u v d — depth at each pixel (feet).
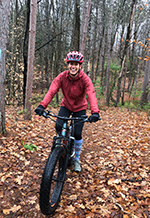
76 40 36.32
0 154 11.12
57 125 8.59
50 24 55.77
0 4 11.78
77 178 9.75
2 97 13.16
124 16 61.82
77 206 7.47
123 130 20.08
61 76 8.45
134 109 38.73
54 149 6.73
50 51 60.64
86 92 8.26
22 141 12.98
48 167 5.97
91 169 10.75
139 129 19.90
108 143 15.93
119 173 10.10
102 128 22.22
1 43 12.25
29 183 8.89
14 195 7.95
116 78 53.72
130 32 41.78
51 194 7.25
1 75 12.81
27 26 23.27
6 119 19.13
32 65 20.35
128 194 8.24
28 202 7.56
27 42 23.72
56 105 43.60
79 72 8.27
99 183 9.25
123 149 14.03
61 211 7.18
